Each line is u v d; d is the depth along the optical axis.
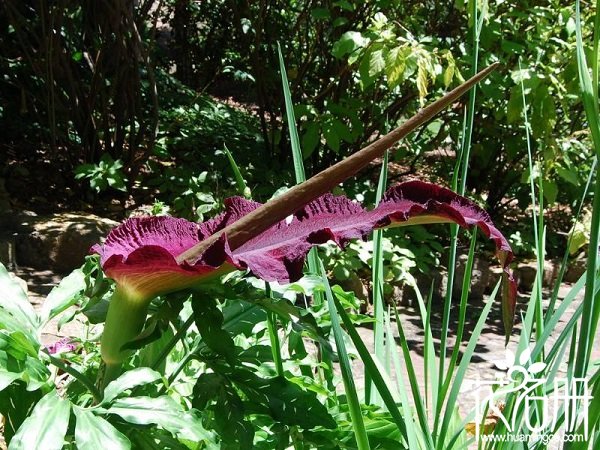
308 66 5.52
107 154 4.96
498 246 1.16
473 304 4.86
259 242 1.22
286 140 5.81
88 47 5.23
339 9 5.30
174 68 8.95
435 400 1.64
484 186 6.22
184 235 1.30
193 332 1.59
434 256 4.90
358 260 4.45
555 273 5.40
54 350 1.69
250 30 5.82
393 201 1.22
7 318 1.24
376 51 4.18
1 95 5.52
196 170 5.42
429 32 5.46
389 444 1.44
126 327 1.20
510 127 5.43
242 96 8.29
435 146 5.79
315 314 1.56
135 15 5.25
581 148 5.16
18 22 4.95
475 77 1.09
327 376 1.68
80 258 4.29
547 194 4.71
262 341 1.77
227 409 1.25
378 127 5.64
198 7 7.66
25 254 4.23
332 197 1.26
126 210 4.96
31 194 4.89
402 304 4.66
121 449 1.08
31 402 1.24
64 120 5.22
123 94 5.09
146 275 1.14
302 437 1.35
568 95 4.66
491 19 4.67
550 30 4.77
